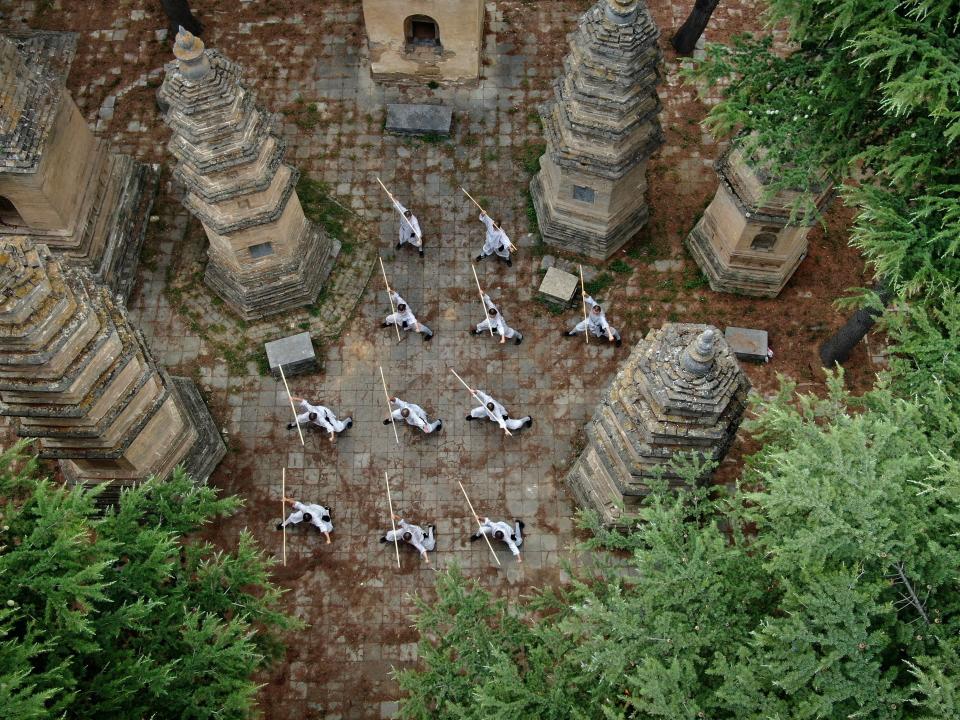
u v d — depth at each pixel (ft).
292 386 90.84
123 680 55.01
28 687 48.98
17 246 59.82
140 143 103.04
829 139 75.77
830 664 51.78
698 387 63.21
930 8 71.31
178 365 91.45
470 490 86.63
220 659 59.93
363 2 96.27
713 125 103.81
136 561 60.59
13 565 56.08
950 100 70.33
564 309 94.17
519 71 107.34
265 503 85.92
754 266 92.07
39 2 110.73
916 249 68.64
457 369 91.71
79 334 64.34
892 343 92.94
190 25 107.34
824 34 75.61
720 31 110.11
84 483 78.38
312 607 81.97
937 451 59.67
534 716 59.52
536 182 98.48
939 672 48.47
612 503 80.12
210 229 84.23
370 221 98.73
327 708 78.43
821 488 55.06
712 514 75.72
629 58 75.20
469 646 64.64
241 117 74.49
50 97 82.79
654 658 55.36
